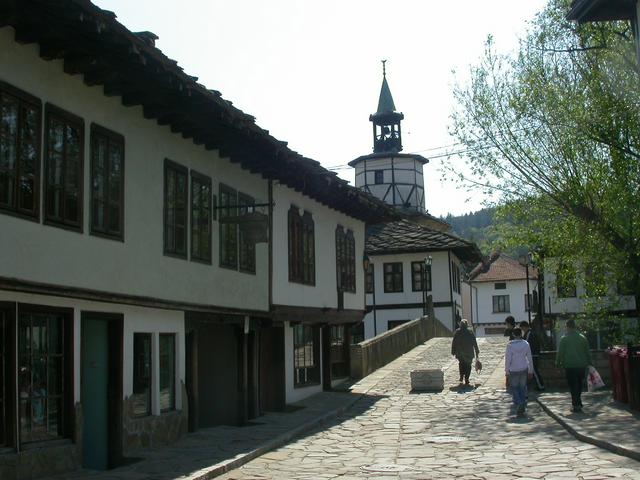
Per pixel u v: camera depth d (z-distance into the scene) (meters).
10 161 9.29
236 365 16.72
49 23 9.21
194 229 14.31
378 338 27.25
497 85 20.36
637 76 17.64
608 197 18.06
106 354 12.05
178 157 13.83
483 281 72.56
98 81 10.88
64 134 10.48
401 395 21.11
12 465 9.34
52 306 10.36
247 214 14.48
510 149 20.03
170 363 13.90
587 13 15.78
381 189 55.50
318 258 21.75
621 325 19.33
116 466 11.69
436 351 31.23
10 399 9.45
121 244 11.76
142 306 12.62
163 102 12.06
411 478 9.95
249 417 17.12
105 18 9.08
